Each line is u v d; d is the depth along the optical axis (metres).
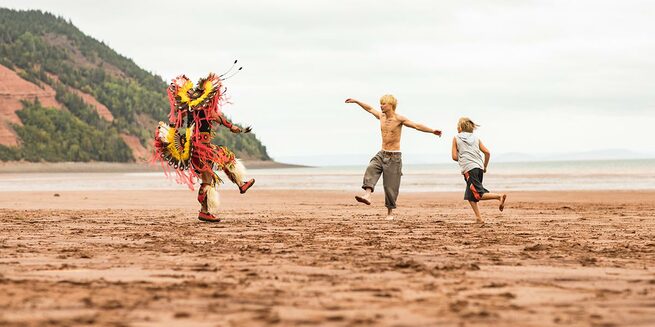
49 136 197.75
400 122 12.30
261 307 4.00
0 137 189.75
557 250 7.17
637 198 21.97
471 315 3.80
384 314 3.81
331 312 3.87
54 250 7.04
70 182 49.97
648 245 7.70
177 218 12.34
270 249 7.16
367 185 12.34
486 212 14.59
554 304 4.14
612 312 3.92
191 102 11.00
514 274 5.39
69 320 3.64
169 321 3.63
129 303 4.10
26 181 54.78
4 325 3.51
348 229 9.94
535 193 26.25
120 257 6.45
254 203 19.20
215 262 6.08
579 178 47.66
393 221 11.69
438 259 6.39
